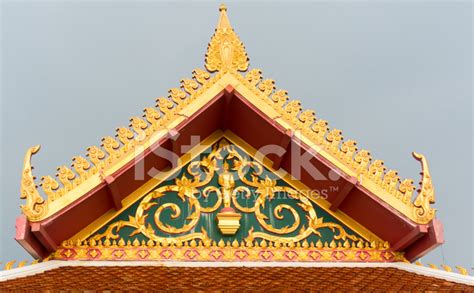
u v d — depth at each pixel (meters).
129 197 10.21
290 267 9.62
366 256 9.98
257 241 10.05
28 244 8.73
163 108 10.20
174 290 7.43
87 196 9.26
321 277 8.62
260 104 10.38
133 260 9.62
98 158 9.61
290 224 10.27
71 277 8.37
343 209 10.33
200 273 8.83
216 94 10.45
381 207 9.62
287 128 10.13
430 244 9.23
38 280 8.08
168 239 9.92
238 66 10.78
